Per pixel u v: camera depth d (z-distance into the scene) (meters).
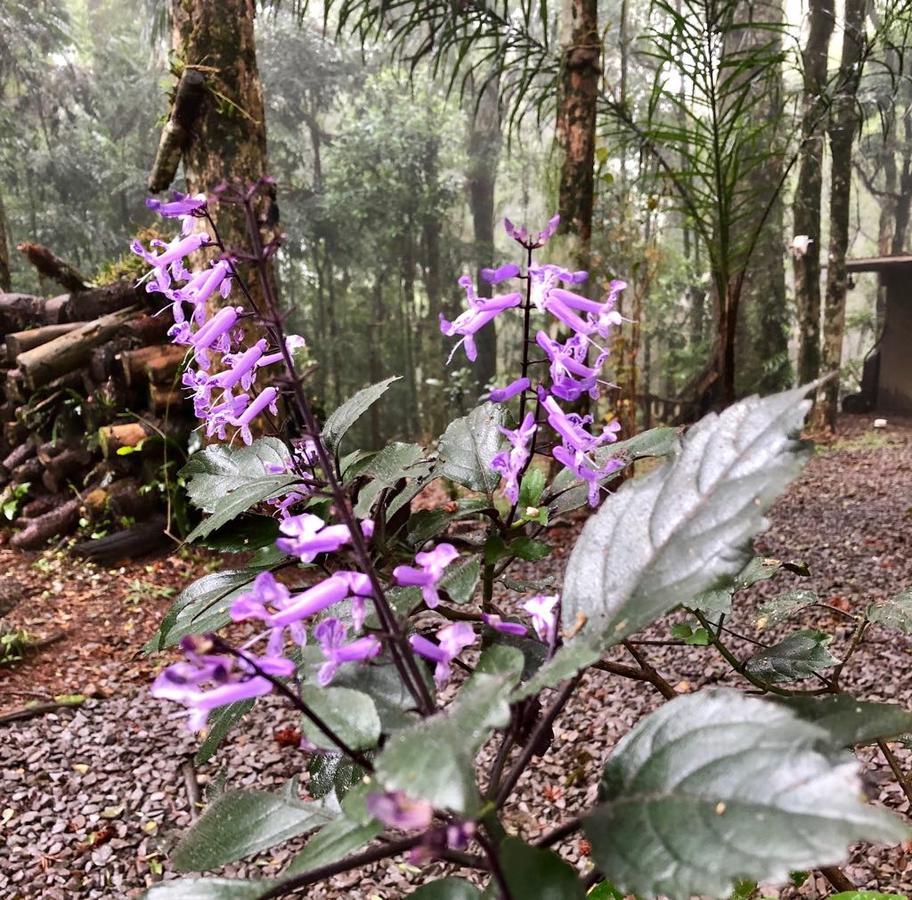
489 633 1.00
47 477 5.60
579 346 0.95
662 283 11.05
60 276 5.56
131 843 2.57
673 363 12.62
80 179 12.48
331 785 1.15
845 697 0.76
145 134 13.00
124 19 13.29
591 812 0.59
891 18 5.32
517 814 2.50
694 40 4.83
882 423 10.41
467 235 16.34
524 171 14.29
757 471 0.67
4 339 6.04
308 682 0.76
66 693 3.59
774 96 7.88
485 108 13.76
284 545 0.70
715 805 0.53
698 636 1.45
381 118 12.17
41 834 2.62
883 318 13.68
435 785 0.46
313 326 13.53
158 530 5.14
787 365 10.70
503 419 1.17
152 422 5.10
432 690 0.75
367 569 0.70
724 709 0.60
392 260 13.29
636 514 0.72
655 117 10.30
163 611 4.44
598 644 0.62
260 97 4.31
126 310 5.45
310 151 14.00
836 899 1.11
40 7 11.88
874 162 16.03
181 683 0.58
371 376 14.01
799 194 9.97
